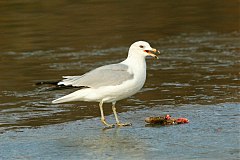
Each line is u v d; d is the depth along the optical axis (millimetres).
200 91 16312
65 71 19078
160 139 12125
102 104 14188
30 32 24891
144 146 11695
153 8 28984
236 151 11188
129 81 13180
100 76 13117
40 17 27328
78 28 25562
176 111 14367
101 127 13266
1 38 23984
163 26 25781
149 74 18703
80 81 13109
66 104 15531
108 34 24516
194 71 18828
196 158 10867
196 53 21406
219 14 27562
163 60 20656
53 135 12719
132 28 25500
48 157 11203
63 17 27359
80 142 12125
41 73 18891
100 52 21781
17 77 18469
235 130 12539
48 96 16328
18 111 14836
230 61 20000
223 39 23438
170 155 11086
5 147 11930
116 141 12102
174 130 12750
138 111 14578
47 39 23859
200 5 29547
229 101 15070
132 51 13469
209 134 12328
